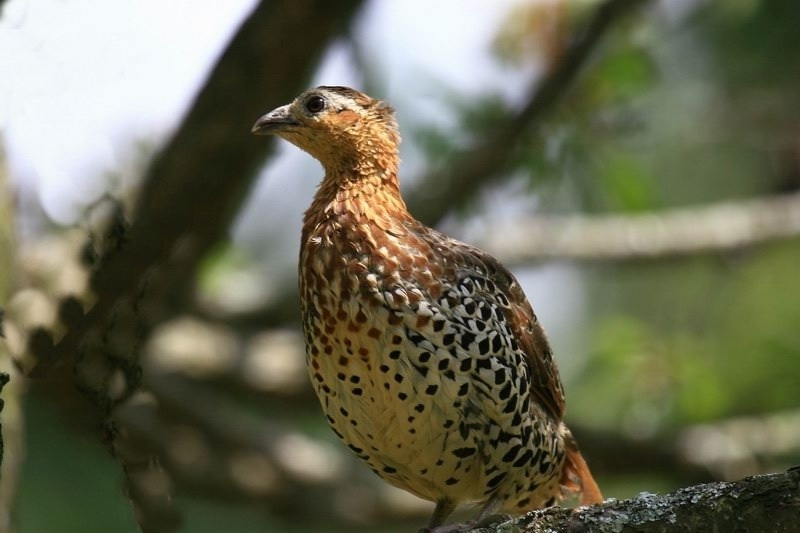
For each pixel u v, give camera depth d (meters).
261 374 13.84
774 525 5.96
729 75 14.23
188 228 9.84
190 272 11.58
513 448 8.22
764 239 14.80
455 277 8.02
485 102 12.63
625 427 13.89
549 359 8.89
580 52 11.55
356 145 8.55
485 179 12.41
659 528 6.13
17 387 7.95
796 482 6.00
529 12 12.55
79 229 9.88
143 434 12.54
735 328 15.09
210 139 9.66
